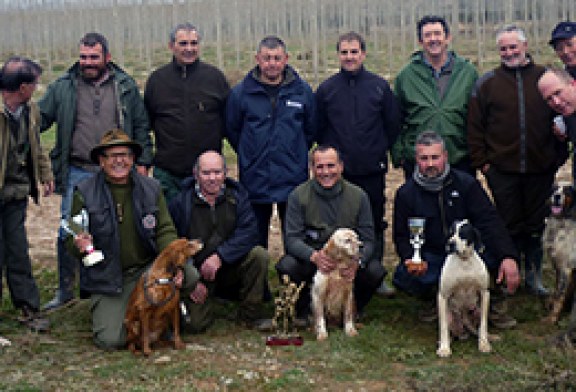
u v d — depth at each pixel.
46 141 14.17
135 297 5.00
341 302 5.36
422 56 6.25
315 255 5.32
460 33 30.97
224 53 29.92
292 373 4.60
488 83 5.92
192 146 6.15
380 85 6.12
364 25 31.98
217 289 5.93
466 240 4.90
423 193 5.53
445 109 6.07
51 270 7.35
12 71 5.14
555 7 26.78
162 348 5.12
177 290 5.07
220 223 5.63
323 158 5.47
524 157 5.84
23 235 5.54
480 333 5.07
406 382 4.51
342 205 5.61
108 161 5.14
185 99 6.13
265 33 33.50
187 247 5.01
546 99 5.03
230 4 33.12
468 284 5.01
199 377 4.55
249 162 6.06
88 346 5.22
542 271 6.80
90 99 5.84
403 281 5.69
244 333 5.55
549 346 5.01
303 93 6.07
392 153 6.44
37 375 4.60
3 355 4.94
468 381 4.45
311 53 27.22
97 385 4.46
